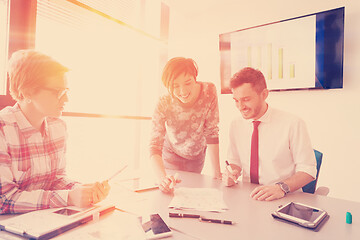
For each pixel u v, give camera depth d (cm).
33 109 83
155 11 277
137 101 260
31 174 85
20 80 74
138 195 93
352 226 67
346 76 202
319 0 213
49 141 94
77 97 202
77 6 196
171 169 157
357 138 198
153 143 140
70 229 60
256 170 125
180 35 304
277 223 68
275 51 231
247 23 255
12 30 146
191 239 58
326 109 211
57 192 74
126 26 239
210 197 91
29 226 57
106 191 81
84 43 204
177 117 148
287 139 121
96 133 218
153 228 62
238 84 113
